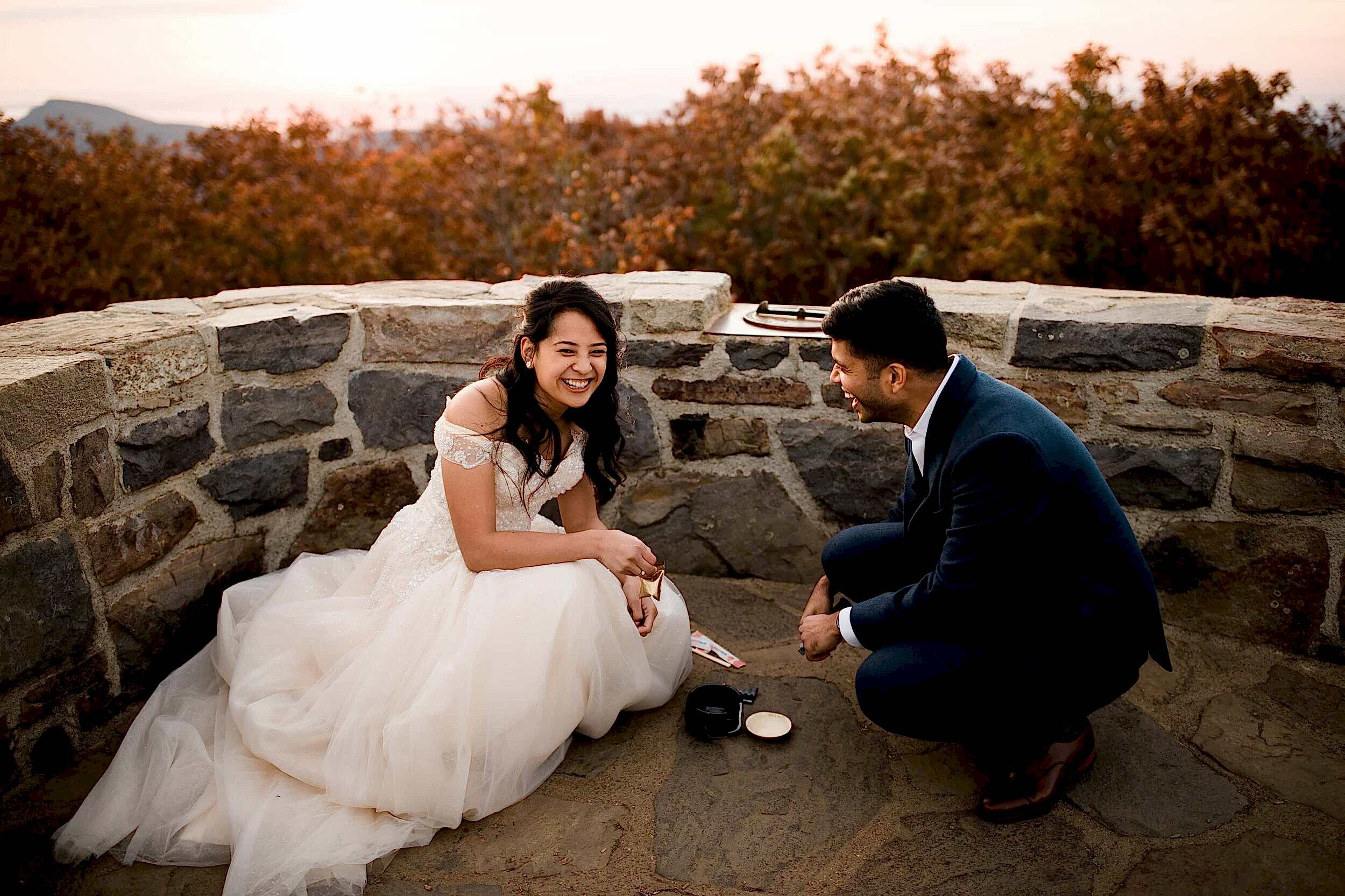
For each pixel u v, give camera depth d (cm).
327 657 224
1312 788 210
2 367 219
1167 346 260
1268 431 253
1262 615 265
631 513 320
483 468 220
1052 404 276
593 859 193
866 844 196
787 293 1919
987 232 1712
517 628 207
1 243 1742
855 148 1853
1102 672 194
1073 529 188
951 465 194
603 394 233
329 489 300
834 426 297
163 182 1881
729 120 2034
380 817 201
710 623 292
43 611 220
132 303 297
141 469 247
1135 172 1569
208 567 270
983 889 182
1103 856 190
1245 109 1498
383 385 302
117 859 196
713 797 212
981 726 201
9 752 215
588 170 2127
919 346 192
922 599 197
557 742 218
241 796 205
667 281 330
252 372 275
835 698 251
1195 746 226
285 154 2075
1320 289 1484
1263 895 178
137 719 230
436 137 2434
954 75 2144
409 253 2134
